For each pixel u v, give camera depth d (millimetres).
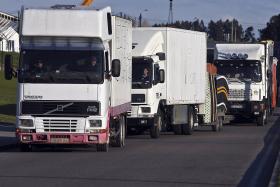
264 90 76938
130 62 47969
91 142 38344
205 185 26656
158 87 53625
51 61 38188
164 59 54406
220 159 37031
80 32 38125
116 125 43719
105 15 39094
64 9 38344
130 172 30266
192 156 38406
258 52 75812
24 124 38219
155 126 53531
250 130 68438
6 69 39500
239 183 27547
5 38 145125
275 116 97688
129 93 47656
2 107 84375
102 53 38312
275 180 28047
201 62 63375
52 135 38156
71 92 38031
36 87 38062
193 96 60938
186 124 59719
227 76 76062
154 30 54344
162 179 28062
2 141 46375
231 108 76125
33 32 38219
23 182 26625
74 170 30766
